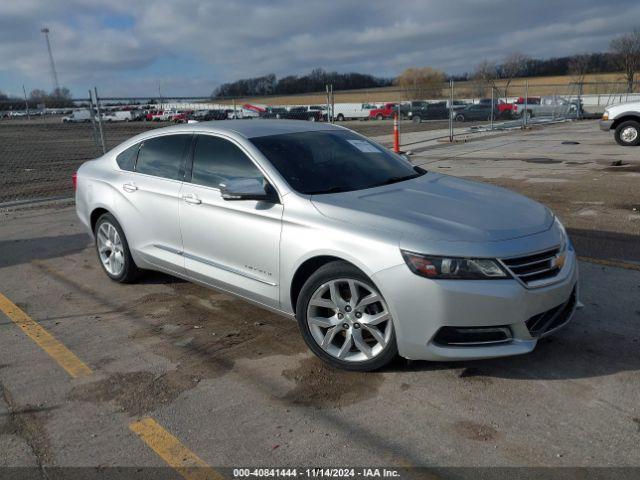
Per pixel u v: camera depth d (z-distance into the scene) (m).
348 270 3.56
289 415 3.27
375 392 3.48
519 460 2.82
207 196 4.47
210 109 20.89
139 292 5.36
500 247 3.32
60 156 20.80
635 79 57.03
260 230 4.04
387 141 20.14
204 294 5.27
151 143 5.22
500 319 3.29
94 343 4.29
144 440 3.07
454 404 3.33
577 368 3.67
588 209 8.09
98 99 11.55
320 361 3.90
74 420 3.28
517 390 3.45
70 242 7.29
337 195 3.97
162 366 3.90
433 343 3.38
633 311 4.52
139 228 5.12
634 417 3.13
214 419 3.25
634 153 14.18
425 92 47.72
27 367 3.93
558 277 3.50
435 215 3.62
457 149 16.97
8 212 9.37
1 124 15.62
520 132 23.36
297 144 4.54
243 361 3.95
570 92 36.97
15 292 5.47
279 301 4.02
